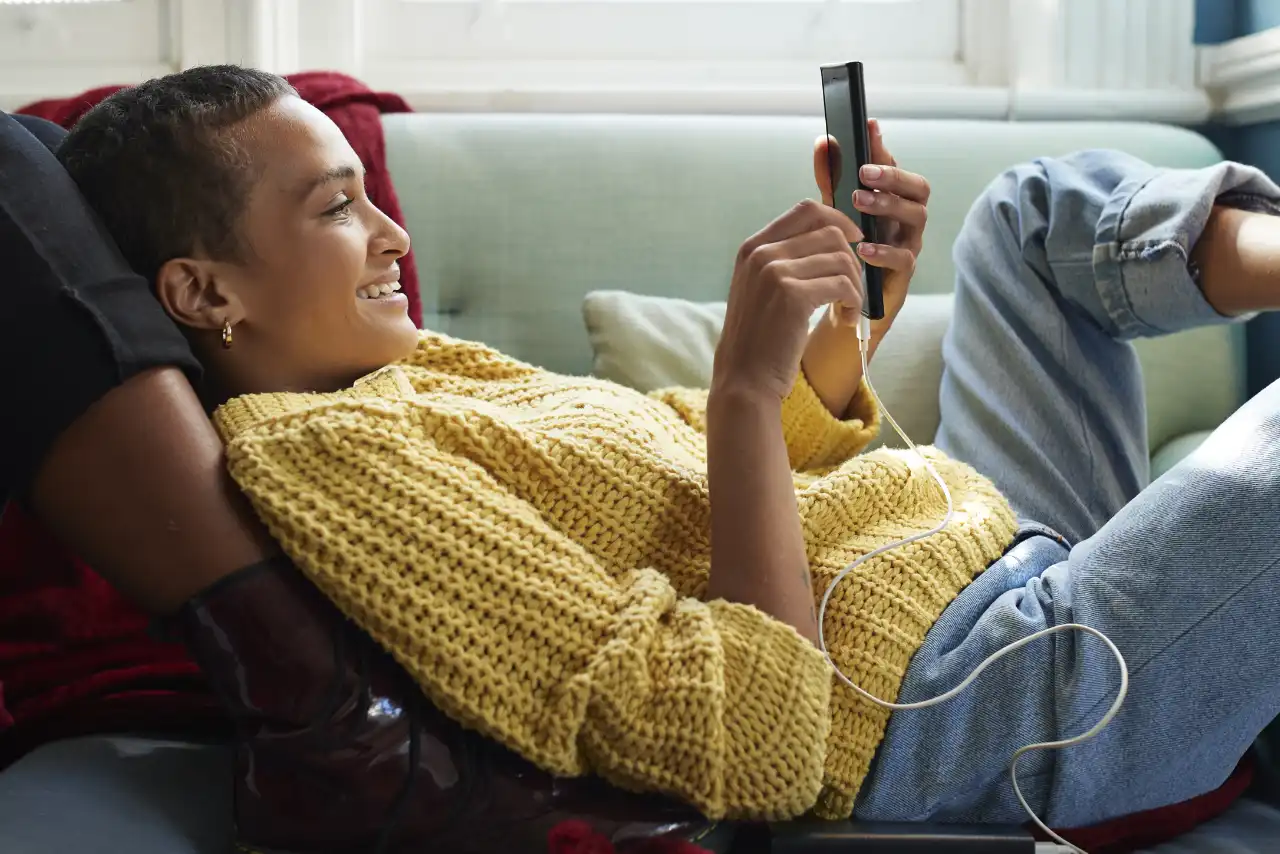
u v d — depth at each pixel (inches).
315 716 28.2
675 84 70.1
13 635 41.3
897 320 54.3
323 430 30.1
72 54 69.2
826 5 72.3
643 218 57.9
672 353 52.2
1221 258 43.0
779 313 33.7
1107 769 32.7
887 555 35.5
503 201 57.6
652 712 29.6
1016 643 32.4
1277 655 31.9
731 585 32.2
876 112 67.7
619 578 34.2
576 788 30.1
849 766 32.6
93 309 28.2
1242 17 67.1
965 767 32.8
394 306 37.3
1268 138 65.5
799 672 30.4
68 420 27.7
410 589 28.9
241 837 29.3
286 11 68.4
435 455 31.6
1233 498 32.2
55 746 35.8
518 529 30.9
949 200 59.2
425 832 28.8
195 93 34.4
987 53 72.1
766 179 58.8
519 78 71.2
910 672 33.9
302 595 29.0
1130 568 33.0
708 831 30.0
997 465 46.6
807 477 42.0
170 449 28.4
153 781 33.4
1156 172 46.7
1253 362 63.3
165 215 33.8
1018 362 47.4
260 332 35.4
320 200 34.8
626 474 34.8
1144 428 48.4
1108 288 45.5
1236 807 39.8
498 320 57.1
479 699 28.8
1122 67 68.2
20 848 27.5
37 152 30.7
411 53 71.7
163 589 28.6
